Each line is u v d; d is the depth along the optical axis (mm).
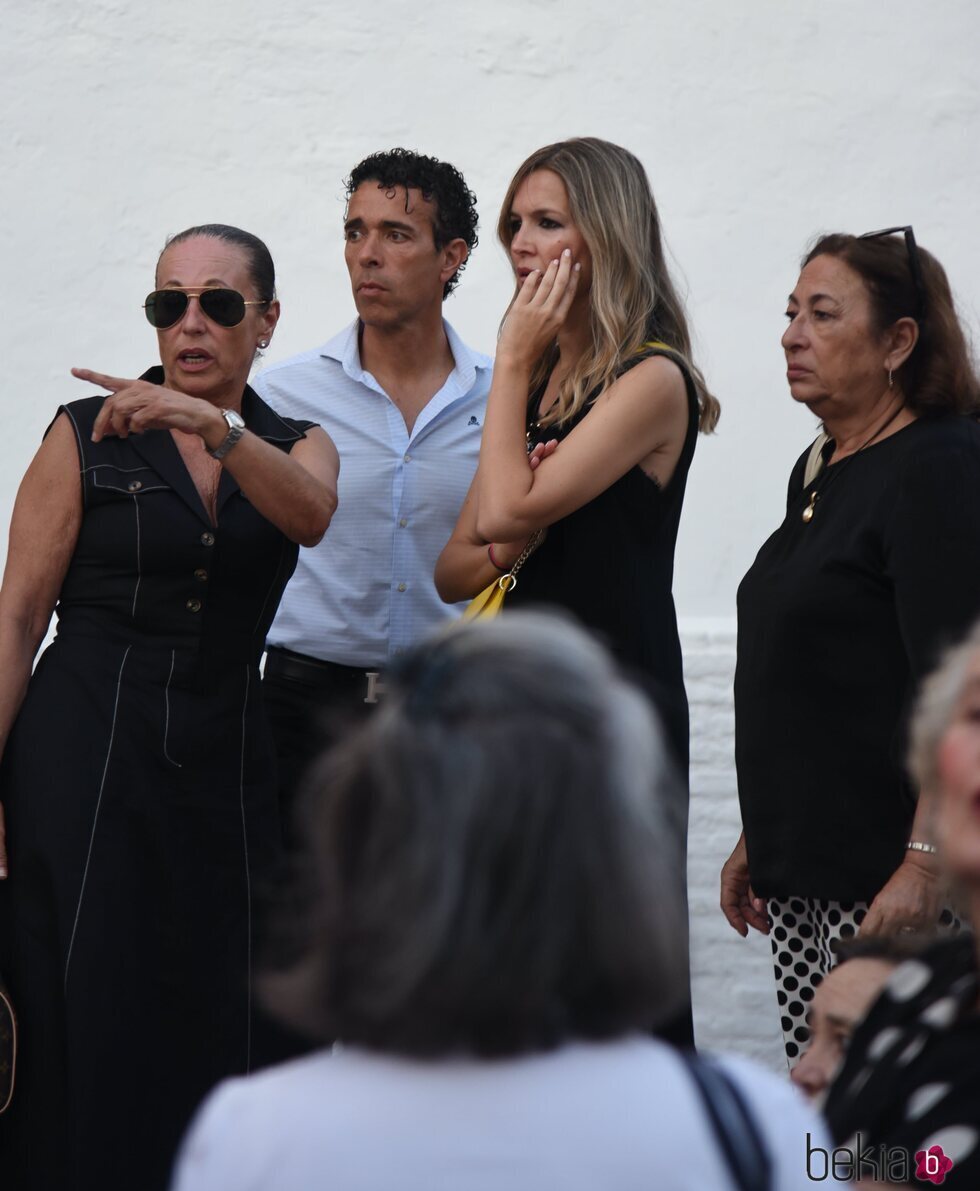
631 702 5227
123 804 11977
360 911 4977
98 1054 11688
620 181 12445
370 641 14891
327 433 14250
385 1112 4949
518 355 12297
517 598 12234
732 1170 4988
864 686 11383
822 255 11922
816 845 11461
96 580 12281
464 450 15148
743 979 17844
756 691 11875
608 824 5000
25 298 19000
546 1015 5016
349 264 15102
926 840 10820
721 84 19391
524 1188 4863
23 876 11898
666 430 12172
